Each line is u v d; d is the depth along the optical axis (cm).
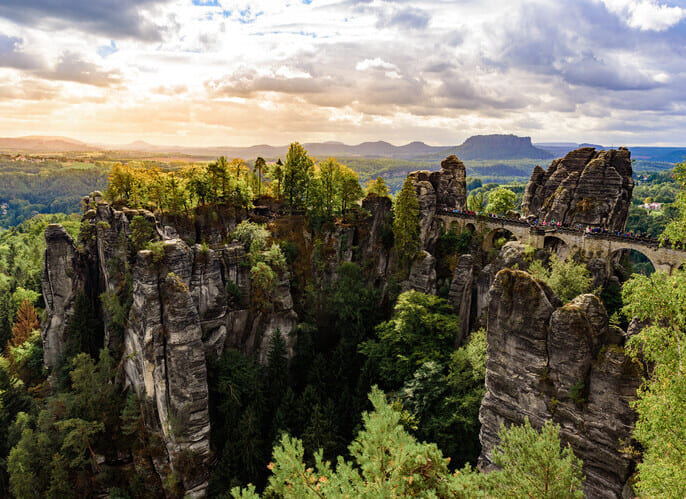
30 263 15612
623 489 3684
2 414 7962
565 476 2472
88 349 8819
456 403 5828
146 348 6600
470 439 5609
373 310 8956
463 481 2272
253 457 6275
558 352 4022
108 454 6938
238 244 8462
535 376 4206
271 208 10512
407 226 8988
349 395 6881
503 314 4419
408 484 2200
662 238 2897
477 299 8100
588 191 8212
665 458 2367
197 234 9588
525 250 7331
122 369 7744
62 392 8012
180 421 6494
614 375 3709
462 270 8312
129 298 8069
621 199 8162
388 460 2333
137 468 6800
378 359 7500
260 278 8062
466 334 8250
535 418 4228
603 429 3784
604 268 6975
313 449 5981
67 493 6475
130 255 8444
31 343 10044
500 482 2708
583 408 3897
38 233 19512
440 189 10250
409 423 5697
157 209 9800
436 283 9112
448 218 9788
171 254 6875
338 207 10362
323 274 9569
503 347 4456
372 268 10019
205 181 9831
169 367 6544
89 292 9519
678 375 2430
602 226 7969
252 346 8188
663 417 2403
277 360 7606
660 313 2694
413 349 7081
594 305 3981
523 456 2600
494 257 8469
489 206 11756
